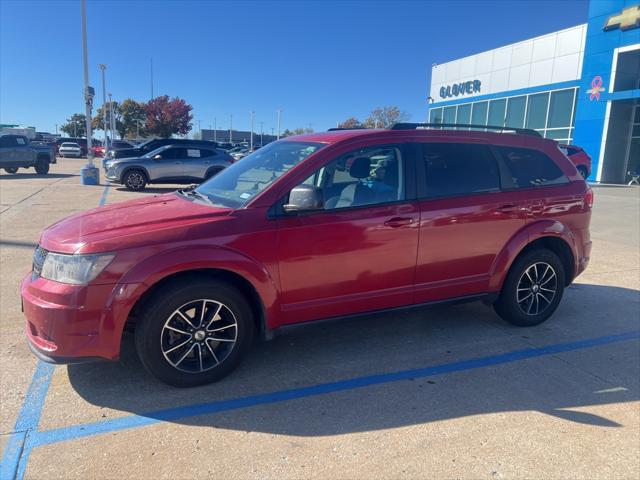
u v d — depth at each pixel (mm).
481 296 4477
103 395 3396
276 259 3541
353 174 3871
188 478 2596
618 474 2699
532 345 4391
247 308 3576
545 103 27359
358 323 4844
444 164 4250
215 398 3398
